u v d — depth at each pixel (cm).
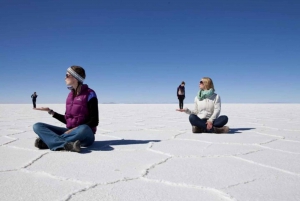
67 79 311
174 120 754
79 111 314
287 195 170
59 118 334
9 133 456
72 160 259
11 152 295
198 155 286
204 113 477
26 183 190
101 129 523
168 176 209
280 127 562
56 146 301
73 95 320
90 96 314
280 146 341
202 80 478
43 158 266
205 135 441
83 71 316
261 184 191
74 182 193
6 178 201
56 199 161
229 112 1189
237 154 292
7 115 956
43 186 184
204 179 202
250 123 656
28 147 325
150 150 312
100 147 329
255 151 309
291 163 253
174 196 167
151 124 629
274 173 220
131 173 216
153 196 167
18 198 162
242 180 200
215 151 308
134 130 509
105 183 190
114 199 161
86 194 169
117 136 428
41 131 304
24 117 860
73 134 305
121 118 820
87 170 224
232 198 164
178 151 307
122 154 288
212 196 168
